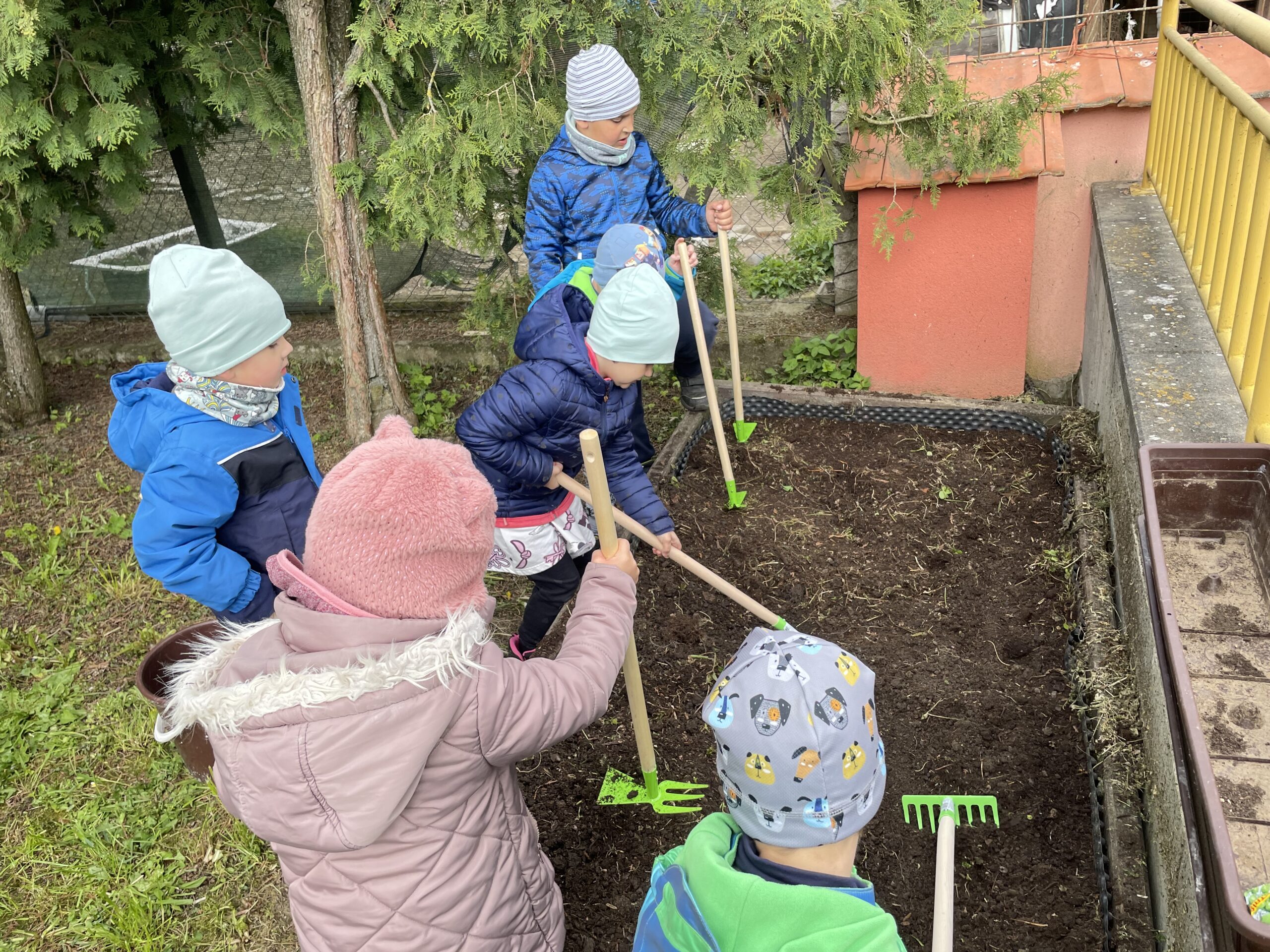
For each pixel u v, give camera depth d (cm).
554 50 408
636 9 362
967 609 352
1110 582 333
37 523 443
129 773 310
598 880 264
